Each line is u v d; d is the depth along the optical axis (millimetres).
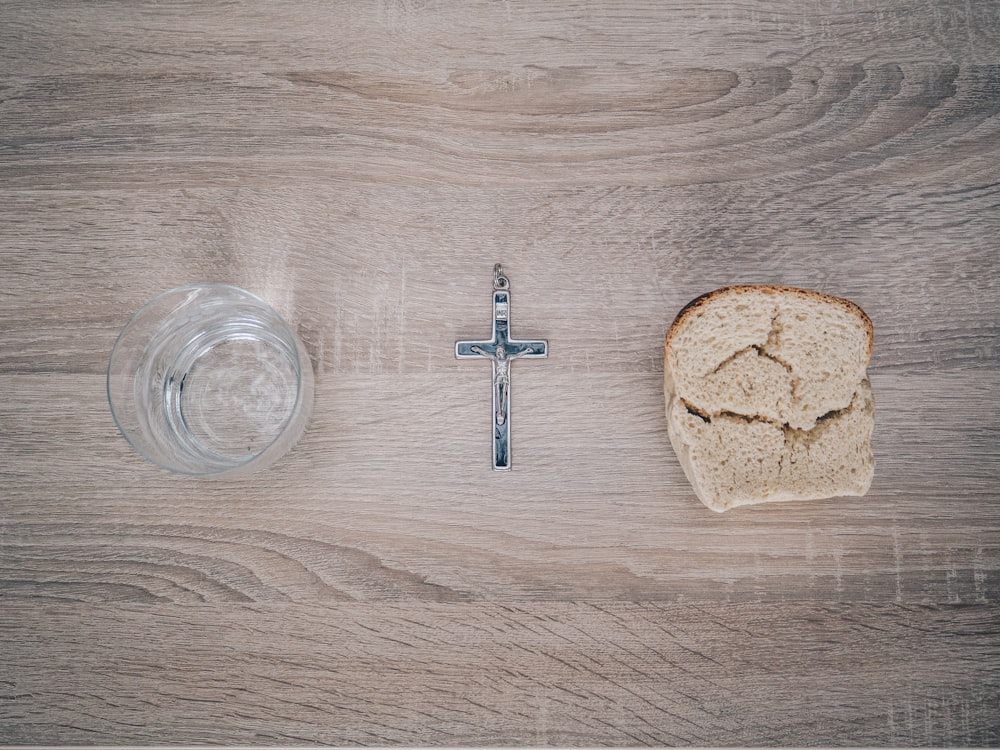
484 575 328
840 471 311
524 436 333
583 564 328
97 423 337
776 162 343
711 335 310
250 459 302
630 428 333
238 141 348
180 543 331
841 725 319
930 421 331
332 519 331
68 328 342
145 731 324
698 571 326
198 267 344
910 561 325
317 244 344
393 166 346
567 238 341
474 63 349
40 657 327
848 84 346
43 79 351
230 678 326
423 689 324
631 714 322
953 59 346
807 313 309
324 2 352
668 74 347
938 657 321
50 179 348
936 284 336
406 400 336
